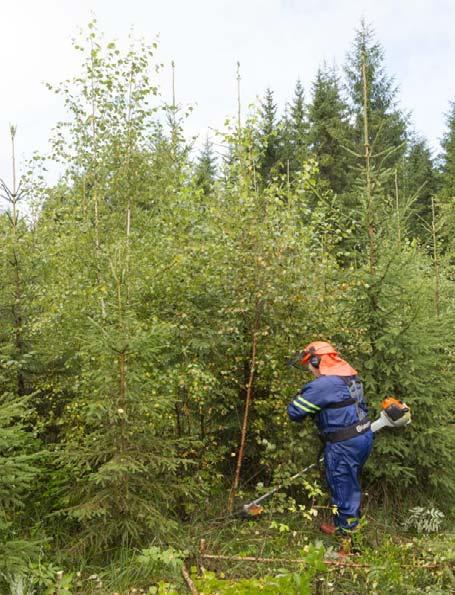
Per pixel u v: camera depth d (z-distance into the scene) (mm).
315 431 5266
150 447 4266
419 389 5070
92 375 4312
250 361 5160
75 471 4344
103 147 6973
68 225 6598
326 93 22453
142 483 4156
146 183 7219
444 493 5246
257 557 4184
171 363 5051
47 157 6820
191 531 4605
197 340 4875
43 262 5926
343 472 4539
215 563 4145
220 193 5555
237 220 5094
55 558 3973
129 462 3928
